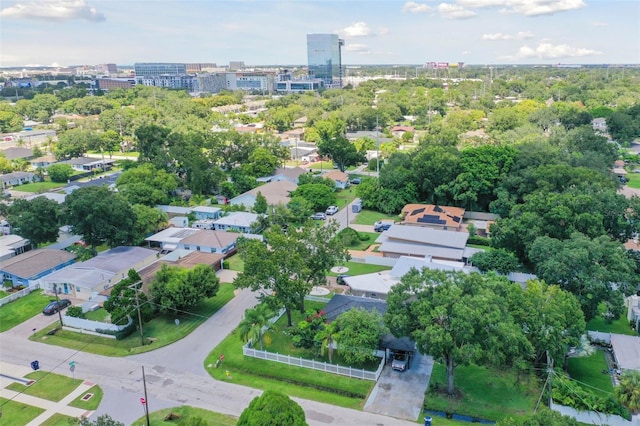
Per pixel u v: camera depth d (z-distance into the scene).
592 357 57.84
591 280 59.12
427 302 49.75
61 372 57.16
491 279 57.03
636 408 44.59
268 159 142.75
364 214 117.94
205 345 62.44
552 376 50.31
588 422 46.41
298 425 38.41
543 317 51.72
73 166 162.75
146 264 85.81
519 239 79.38
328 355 59.47
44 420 48.72
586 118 191.12
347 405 50.59
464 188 111.38
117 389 53.81
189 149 134.50
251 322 58.16
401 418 48.53
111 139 191.00
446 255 85.25
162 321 68.75
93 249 91.12
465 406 49.66
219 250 91.12
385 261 86.94
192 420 39.09
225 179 133.88
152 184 122.38
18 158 165.62
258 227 103.38
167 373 56.66
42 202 91.25
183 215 113.25
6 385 54.72
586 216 73.69
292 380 54.97
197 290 67.94
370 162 161.88
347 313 56.59
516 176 107.75
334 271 84.12
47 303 75.06
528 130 170.50
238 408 50.38
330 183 130.38
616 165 150.12
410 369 56.53
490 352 47.38
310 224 69.69
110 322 67.81
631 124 178.75
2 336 65.75
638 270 72.81
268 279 62.53
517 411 48.78
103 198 89.31
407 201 117.50
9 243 91.94
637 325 63.03
